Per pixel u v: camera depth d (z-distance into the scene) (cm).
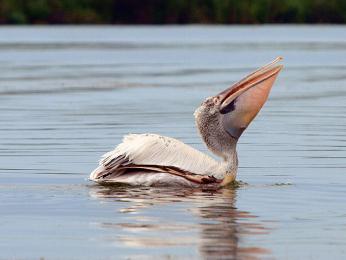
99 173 1393
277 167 1560
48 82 3378
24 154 1694
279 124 2139
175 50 5588
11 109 2495
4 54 5256
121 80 3462
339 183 1418
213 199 1298
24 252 1026
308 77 3569
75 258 1003
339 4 9150
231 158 1416
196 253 1018
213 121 1431
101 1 8994
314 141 1859
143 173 1381
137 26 8975
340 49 5584
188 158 1394
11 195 1314
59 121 2198
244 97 1430
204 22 9044
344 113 2369
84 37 7206
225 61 4591
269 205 1257
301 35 7462
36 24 8862
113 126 2097
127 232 1108
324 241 1066
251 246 1046
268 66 1441
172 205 1255
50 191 1345
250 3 9112
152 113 2366
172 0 9038
